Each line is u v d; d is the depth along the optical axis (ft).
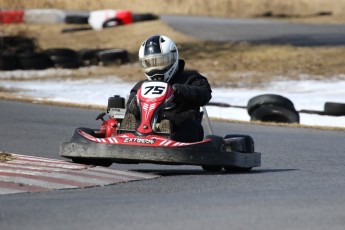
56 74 342.85
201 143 96.48
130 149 94.79
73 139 99.71
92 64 371.15
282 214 63.67
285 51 387.96
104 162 103.30
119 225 58.03
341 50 389.39
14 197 75.46
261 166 118.52
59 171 93.20
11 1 622.13
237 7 647.15
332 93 285.84
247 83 316.60
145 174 96.07
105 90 290.97
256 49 397.39
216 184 87.35
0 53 375.45
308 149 143.95
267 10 647.56
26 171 92.07
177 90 101.40
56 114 195.93
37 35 467.93
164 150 94.27
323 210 66.28
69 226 57.57
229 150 103.60
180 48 404.36
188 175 97.55
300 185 87.10
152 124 98.99
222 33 460.55
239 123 190.19
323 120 211.20
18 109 204.74
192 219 60.90
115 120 103.30
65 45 439.22
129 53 408.26
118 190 81.35
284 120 196.34
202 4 647.97
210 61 373.61
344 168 113.39
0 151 122.72
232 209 65.87
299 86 305.94
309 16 607.37
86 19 510.99
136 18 498.69
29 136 156.04
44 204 69.00
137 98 101.45
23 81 319.88
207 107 233.35
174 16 592.19
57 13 514.27
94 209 65.67
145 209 65.67
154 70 104.27
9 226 57.72
